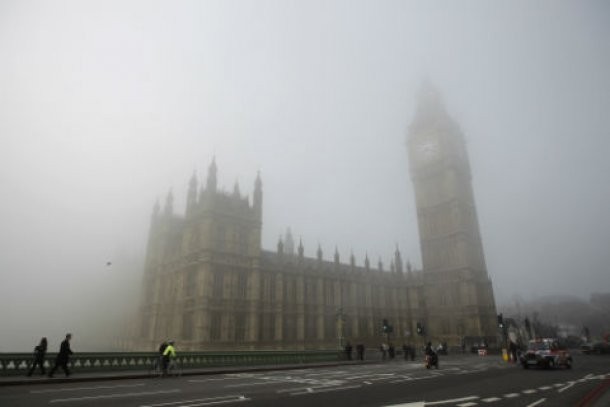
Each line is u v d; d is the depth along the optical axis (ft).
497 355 214.28
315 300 259.19
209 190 221.46
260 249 233.76
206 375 96.27
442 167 334.65
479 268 313.32
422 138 356.59
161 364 89.40
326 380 81.46
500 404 48.96
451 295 300.40
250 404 49.96
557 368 107.76
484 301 303.48
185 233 232.12
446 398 54.03
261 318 225.35
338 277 278.05
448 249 312.29
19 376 79.61
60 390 64.08
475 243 321.52
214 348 196.24
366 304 291.79
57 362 79.05
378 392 61.16
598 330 623.36
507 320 257.55
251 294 221.05
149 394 59.31
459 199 320.50
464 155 347.56
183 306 214.28
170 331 224.94
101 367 90.74
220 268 212.23
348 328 273.13
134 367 96.07
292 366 119.96
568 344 315.78
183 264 226.38
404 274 331.98
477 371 101.71
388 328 170.91
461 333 285.84
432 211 332.60
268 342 223.71
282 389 65.62
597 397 54.19
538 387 66.03
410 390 63.36
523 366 110.22
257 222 236.84
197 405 49.19
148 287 267.39
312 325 252.21
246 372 106.42
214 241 213.87
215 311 203.00
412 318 313.53
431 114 358.43
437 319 304.71
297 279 250.57
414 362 152.66
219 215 221.87
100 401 52.42
